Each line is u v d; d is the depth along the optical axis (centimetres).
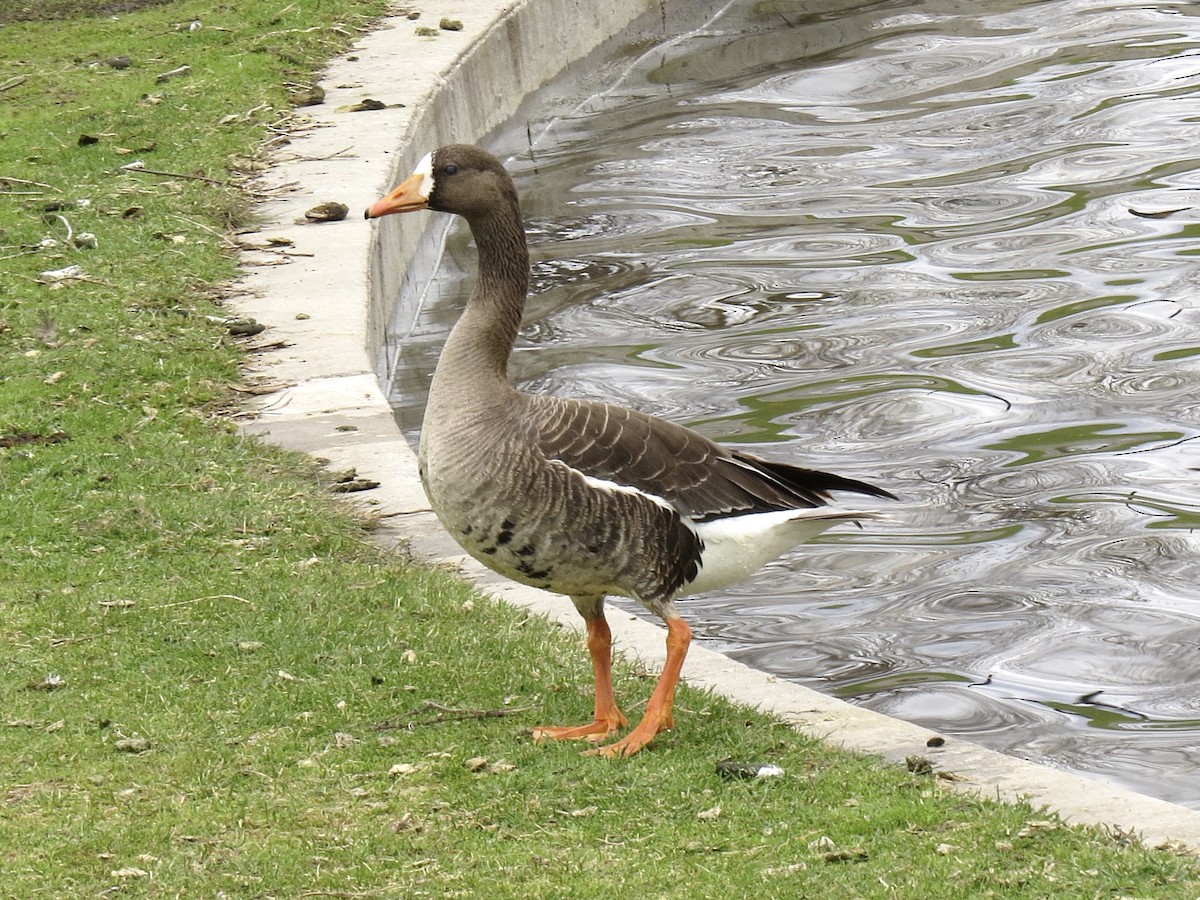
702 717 912
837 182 2414
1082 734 1027
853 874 712
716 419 1594
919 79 2977
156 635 1009
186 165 2047
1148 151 2422
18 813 793
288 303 1648
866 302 1914
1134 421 1533
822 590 1258
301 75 2497
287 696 926
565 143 2794
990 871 709
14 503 1201
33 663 966
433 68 2542
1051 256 2027
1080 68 2928
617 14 3325
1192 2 3362
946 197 2303
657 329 1869
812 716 929
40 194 1919
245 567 1113
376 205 909
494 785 816
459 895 711
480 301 891
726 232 2219
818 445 1519
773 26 3491
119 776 831
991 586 1240
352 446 1330
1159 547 1280
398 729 890
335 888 722
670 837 761
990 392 1627
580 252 2169
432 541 1180
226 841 765
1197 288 1878
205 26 2680
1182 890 691
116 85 2355
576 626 1056
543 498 838
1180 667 1105
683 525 860
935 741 889
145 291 1641
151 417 1365
